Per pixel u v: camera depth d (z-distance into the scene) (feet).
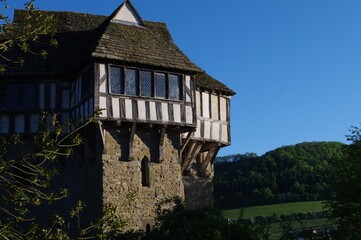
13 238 30.25
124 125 70.44
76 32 83.56
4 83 73.77
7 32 31.45
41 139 30.94
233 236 51.24
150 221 70.38
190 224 52.65
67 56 77.61
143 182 71.82
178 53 76.38
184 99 74.18
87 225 69.51
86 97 69.77
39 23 31.60
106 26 74.69
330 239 61.87
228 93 87.25
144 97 71.00
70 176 73.41
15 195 30.19
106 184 68.13
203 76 85.76
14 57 75.46
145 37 76.13
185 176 86.94
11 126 72.74
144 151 72.13
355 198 66.80
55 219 32.68
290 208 152.25
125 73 70.18
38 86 74.49
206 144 85.81
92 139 70.13
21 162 30.89
